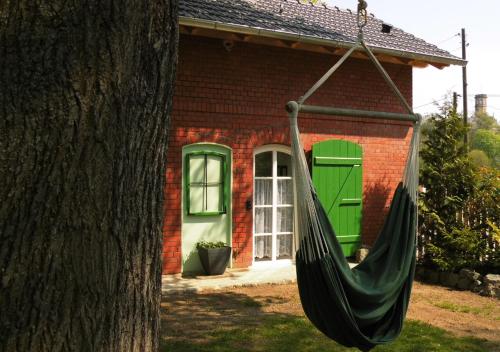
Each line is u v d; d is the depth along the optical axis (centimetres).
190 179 860
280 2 1061
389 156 1047
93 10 197
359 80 1009
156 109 231
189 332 569
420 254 954
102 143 202
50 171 190
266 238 951
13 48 185
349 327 370
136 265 225
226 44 866
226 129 882
